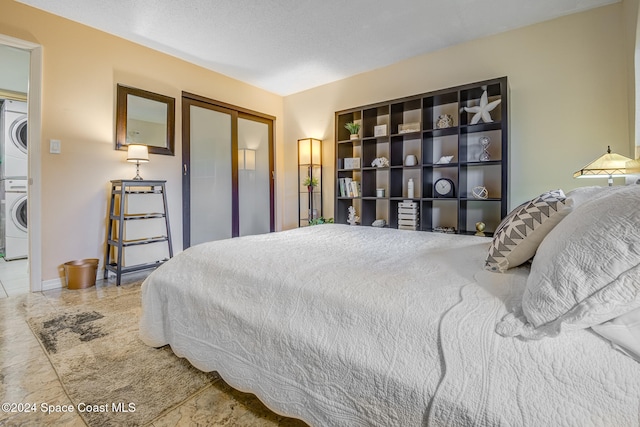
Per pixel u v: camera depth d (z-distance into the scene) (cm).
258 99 444
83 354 160
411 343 78
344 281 103
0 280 298
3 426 111
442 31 289
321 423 93
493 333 71
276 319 108
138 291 261
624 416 56
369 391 83
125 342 173
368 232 211
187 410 121
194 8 255
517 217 109
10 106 393
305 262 125
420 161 319
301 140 435
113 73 298
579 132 258
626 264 62
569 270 68
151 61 326
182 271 152
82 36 279
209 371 133
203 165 379
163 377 142
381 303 88
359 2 246
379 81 375
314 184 424
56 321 200
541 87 273
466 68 310
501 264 106
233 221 415
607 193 90
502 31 288
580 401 59
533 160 277
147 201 307
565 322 65
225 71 386
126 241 290
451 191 309
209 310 132
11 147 393
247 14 263
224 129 402
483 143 292
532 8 252
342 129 386
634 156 221
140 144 316
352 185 376
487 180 302
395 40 306
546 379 63
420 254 137
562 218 98
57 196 268
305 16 266
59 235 270
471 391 67
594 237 68
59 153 268
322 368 94
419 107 338
